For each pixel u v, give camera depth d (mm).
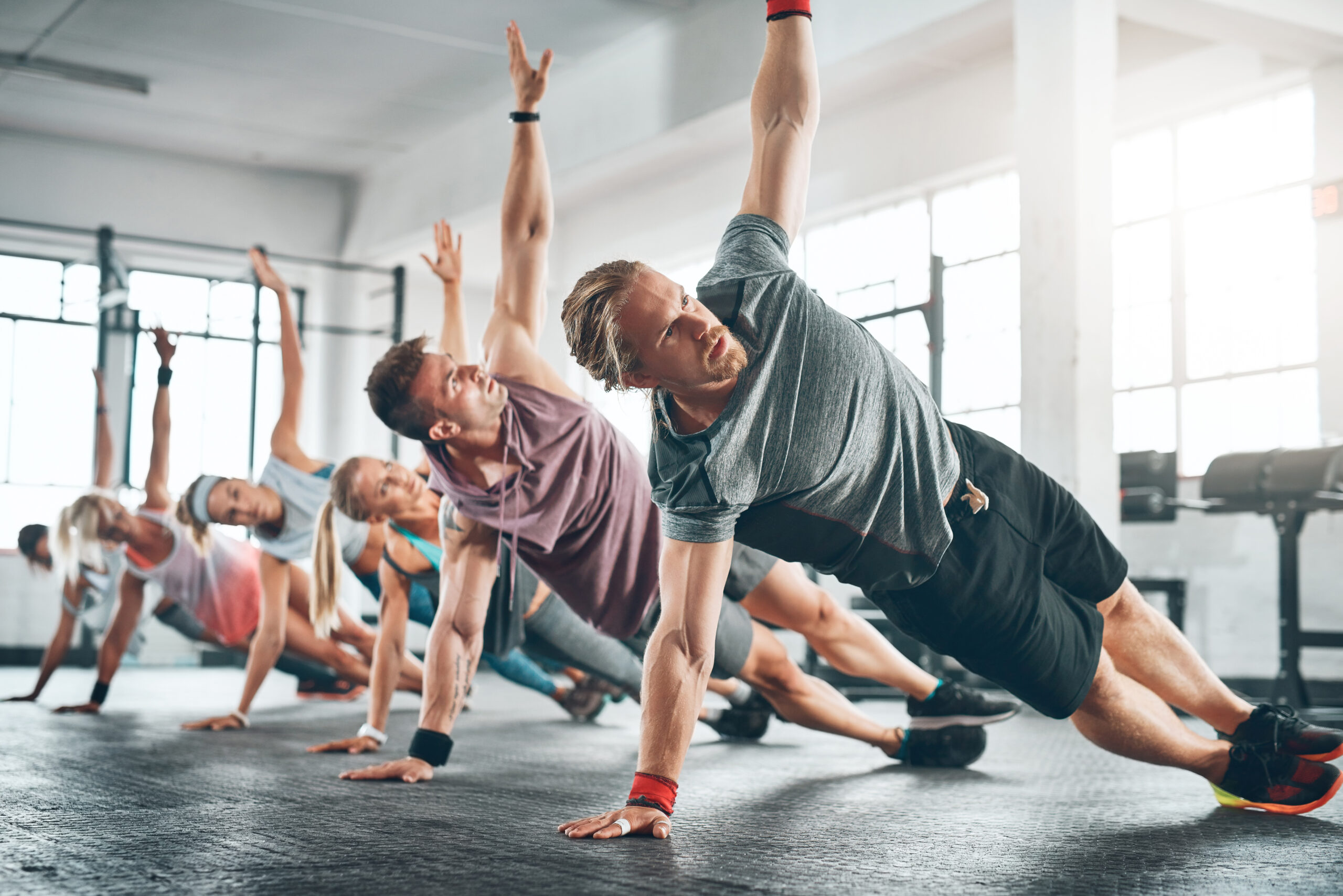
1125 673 1936
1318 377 6504
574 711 4270
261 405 10930
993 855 1571
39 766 2600
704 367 1504
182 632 4891
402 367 2234
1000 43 7578
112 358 10102
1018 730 4070
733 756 3037
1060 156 5379
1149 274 7395
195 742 3238
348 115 9430
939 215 8438
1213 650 6621
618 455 2457
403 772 2355
